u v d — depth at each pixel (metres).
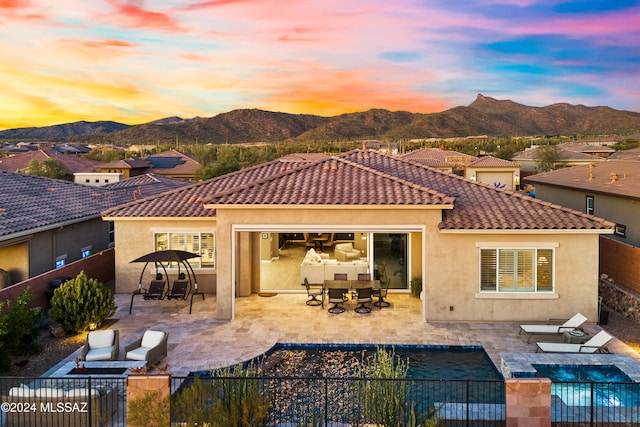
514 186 61.97
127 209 23.12
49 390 10.46
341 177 21.17
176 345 16.22
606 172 32.75
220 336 17.09
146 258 18.91
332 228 18.69
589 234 18.17
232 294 18.98
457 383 13.66
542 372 13.41
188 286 22.91
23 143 163.25
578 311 18.31
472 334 17.22
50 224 22.19
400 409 10.16
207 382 12.95
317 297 22.09
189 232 22.70
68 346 16.27
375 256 23.12
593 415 10.74
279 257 27.70
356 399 12.05
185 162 84.25
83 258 23.88
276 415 11.59
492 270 18.56
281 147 131.75
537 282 18.48
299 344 16.44
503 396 12.62
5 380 12.72
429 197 18.58
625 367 13.18
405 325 18.22
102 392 10.77
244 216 18.84
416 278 22.23
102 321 18.14
